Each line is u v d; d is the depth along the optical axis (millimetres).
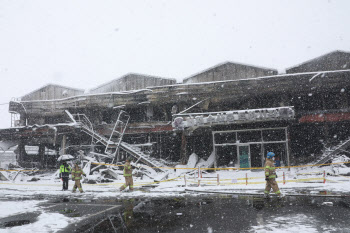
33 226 6551
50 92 31328
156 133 26062
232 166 21797
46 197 12297
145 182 17266
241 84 23281
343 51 22578
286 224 5891
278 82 22359
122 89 28172
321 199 8844
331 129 23094
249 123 20578
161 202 9547
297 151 23141
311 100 23484
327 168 18938
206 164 21438
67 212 8289
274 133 20828
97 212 8117
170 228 5961
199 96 24281
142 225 6305
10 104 30688
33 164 29281
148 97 25844
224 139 21641
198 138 24922
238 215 6996
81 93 30422
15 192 14609
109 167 21500
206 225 6098
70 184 18641
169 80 26734
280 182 14109
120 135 25828
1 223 6984
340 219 6199
